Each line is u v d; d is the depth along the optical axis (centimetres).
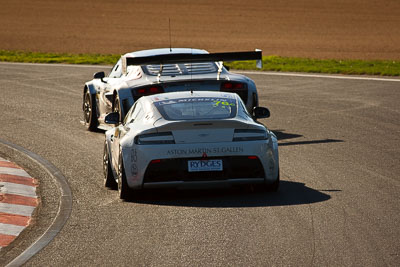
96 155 4178
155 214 2764
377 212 2686
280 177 3444
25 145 4478
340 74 8781
